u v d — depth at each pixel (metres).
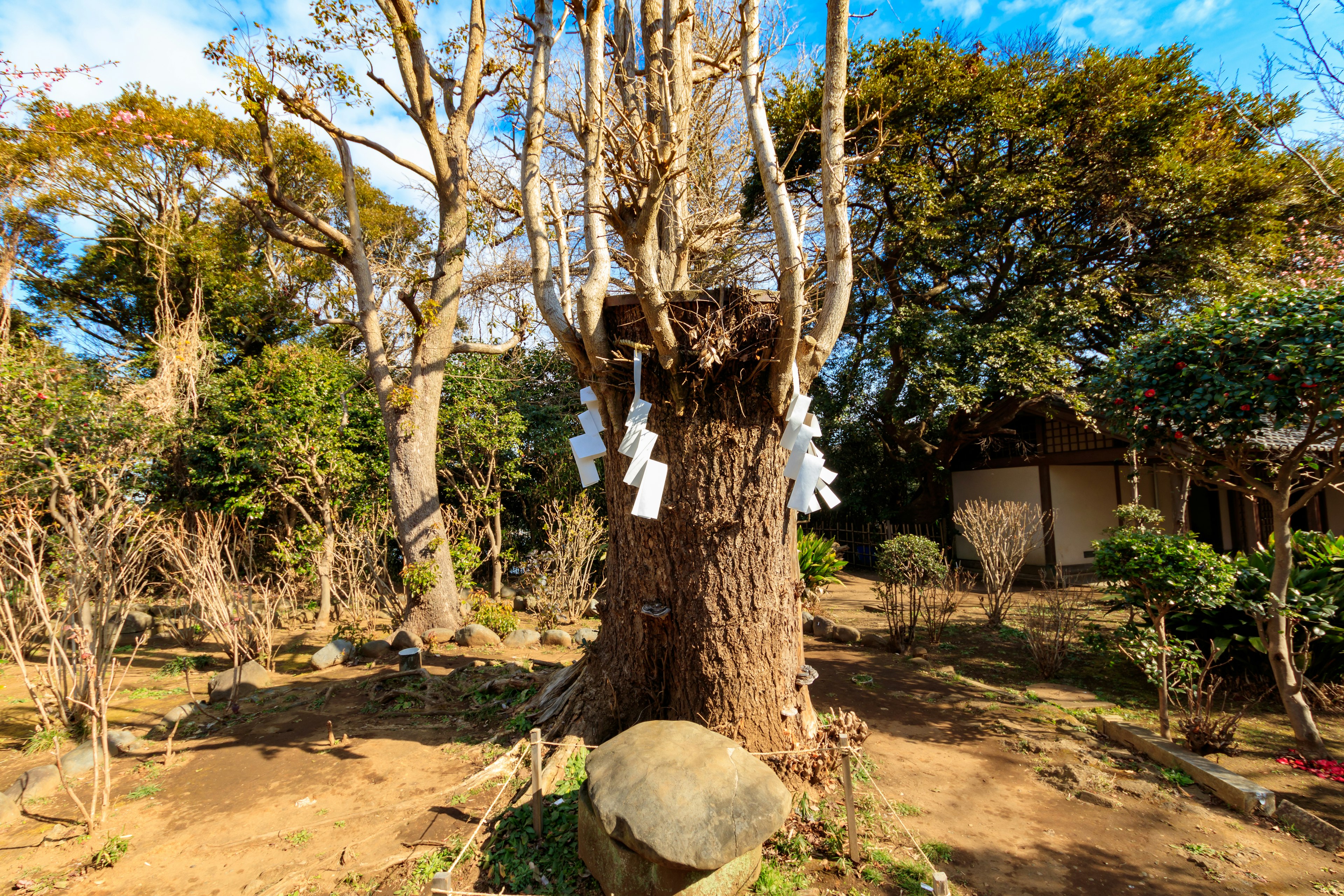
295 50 7.46
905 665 6.48
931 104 11.25
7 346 7.31
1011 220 12.04
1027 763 4.14
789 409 3.71
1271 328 3.82
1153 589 4.56
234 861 3.20
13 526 4.91
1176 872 2.98
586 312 3.56
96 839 3.43
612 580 4.21
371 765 4.17
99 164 11.44
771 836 3.20
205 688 6.23
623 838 2.38
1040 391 10.63
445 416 10.19
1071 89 11.91
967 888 2.86
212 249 13.30
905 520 15.17
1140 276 12.09
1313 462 4.38
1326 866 3.02
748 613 3.72
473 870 3.00
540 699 4.75
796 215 9.19
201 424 9.43
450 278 8.79
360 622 8.52
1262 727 4.65
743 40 3.62
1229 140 12.05
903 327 11.44
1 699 6.04
